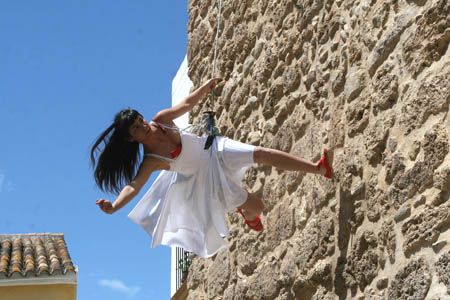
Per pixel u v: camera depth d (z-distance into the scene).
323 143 6.50
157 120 6.31
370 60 5.93
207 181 6.30
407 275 5.04
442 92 4.98
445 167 4.85
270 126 7.55
